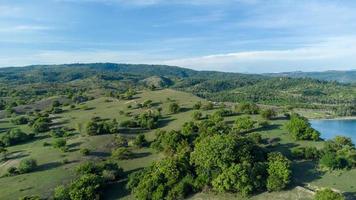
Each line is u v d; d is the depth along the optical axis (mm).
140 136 106625
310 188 68188
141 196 71438
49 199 75438
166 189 71312
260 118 120688
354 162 77812
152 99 169250
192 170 75062
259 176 68250
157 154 98875
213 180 69812
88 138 112438
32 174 88312
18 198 75625
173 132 98125
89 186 75312
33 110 183875
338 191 65750
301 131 97750
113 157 97750
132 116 142750
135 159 97188
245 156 73875
